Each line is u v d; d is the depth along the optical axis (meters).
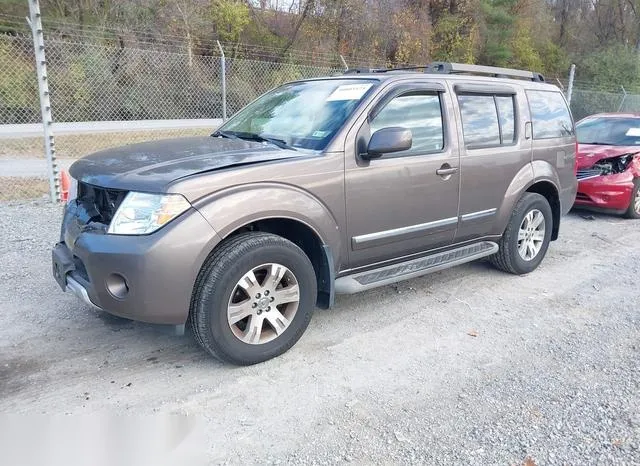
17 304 4.29
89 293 3.18
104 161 3.51
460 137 4.51
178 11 21.75
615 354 3.77
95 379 3.26
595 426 2.90
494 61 30.44
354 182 3.75
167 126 14.88
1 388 3.13
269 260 3.36
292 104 4.38
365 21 24.61
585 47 39.12
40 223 6.70
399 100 4.13
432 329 4.12
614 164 8.05
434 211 4.34
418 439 2.77
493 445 2.73
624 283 5.30
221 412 2.96
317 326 4.12
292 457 2.61
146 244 2.97
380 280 4.00
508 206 5.02
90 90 16.92
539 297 4.86
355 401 3.11
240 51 22.14
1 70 16.02
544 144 5.39
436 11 28.17
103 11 20.72
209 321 3.19
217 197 3.15
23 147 13.21
